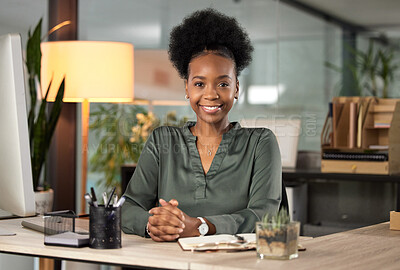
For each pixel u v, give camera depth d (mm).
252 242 1502
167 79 4262
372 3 5734
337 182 3801
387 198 3666
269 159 1818
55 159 4293
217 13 1871
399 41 5684
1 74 1825
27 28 4191
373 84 5699
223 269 1297
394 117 3461
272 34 5422
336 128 3633
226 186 1813
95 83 3693
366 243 1640
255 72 5332
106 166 4230
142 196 1886
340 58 5809
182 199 1826
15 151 1791
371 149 3488
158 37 4371
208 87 1804
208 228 1633
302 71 5809
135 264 1395
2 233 1737
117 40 4398
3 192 1912
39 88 3859
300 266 1306
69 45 3703
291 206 3617
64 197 4297
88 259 1455
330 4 5832
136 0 4410
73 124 4301
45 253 1515
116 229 1506
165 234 1595
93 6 4402
